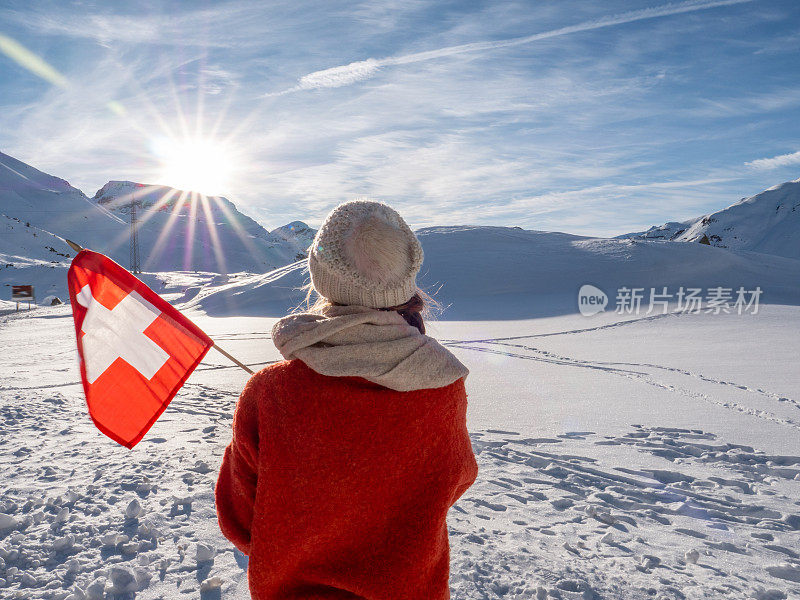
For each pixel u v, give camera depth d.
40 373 13.38
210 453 5.70
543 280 43.31
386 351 1.09
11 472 5.11
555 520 4.37
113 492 4.52
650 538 4.09
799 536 4.22
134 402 1.70
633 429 7.45
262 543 1.14
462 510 4.50
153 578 3.09
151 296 1.74
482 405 8.95
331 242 1.16
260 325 27.17
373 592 1.12
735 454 6.28
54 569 3.23
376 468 1.10
